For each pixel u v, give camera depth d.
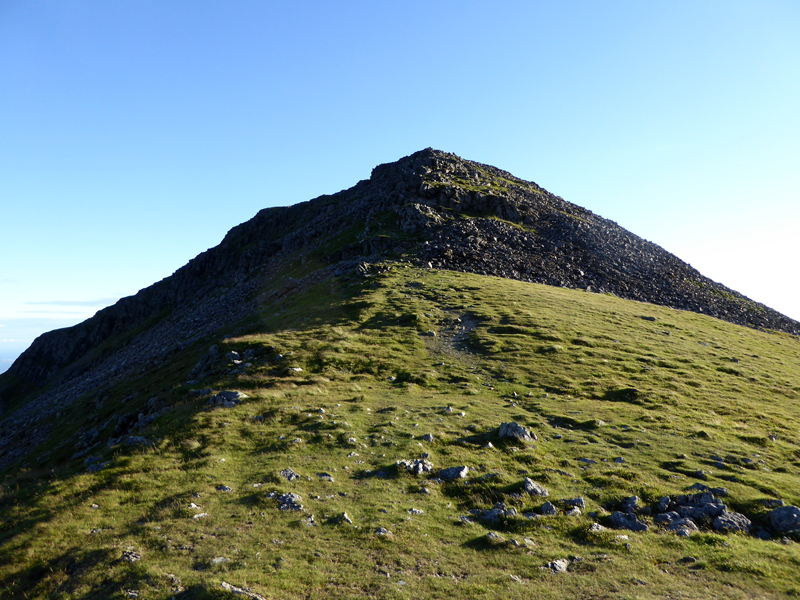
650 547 14.88
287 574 13.05
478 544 15.17
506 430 24.50
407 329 49.19
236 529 15.95
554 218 104.19
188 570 13.46
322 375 37.66
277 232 156.50
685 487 19.20
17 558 15.80
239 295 102.75
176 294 157.00
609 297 69.56
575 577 13.05
